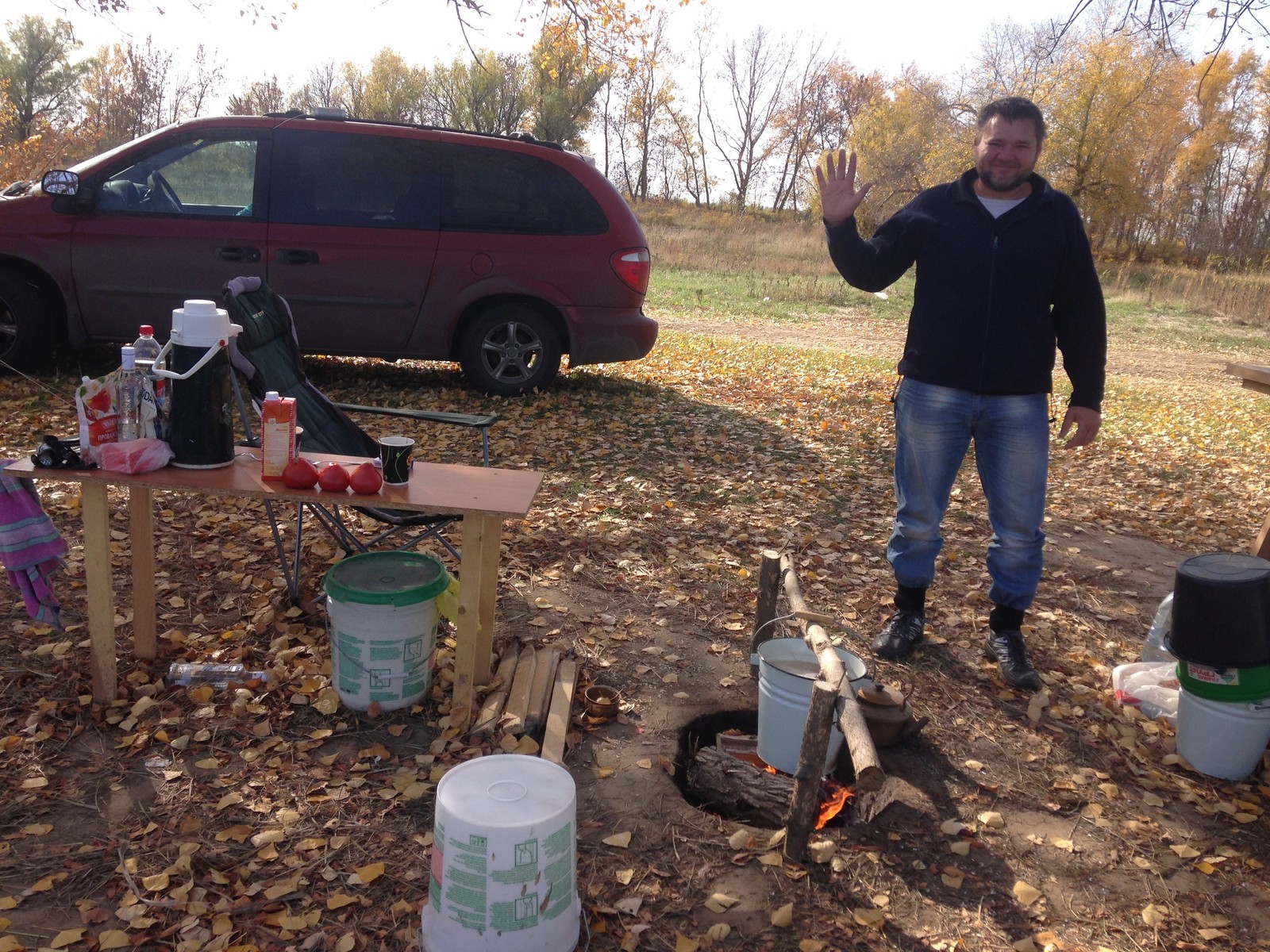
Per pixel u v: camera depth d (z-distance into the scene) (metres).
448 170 7.21
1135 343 18.33
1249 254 36.94
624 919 2.39
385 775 2.87
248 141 7.01
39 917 2.28
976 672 3.87
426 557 3.42
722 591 4.47
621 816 2.78
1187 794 3.11
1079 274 3.59
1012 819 2.93
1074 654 4.12
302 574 4.29
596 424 7.34
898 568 3.93
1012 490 3.70
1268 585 3.11
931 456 3.72
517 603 4.14
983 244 3.53
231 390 3.19
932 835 2.82
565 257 7.34
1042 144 3.48
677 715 3.40
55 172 6.55
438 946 2.16
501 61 35.62
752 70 60.19
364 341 7.26
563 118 35.12
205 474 3.10
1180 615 3.23
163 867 2.46
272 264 6.98
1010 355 3.55
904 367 3.72
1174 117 36.09
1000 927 2.47
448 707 3.23
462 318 7.50
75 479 2.95
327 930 2.28
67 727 3.03
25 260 6.83
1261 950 2.46
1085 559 5.42
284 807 2.71
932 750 3.28
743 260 25.38
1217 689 3.15
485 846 2.07
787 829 2.63
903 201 32.56
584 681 3.55
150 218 6.88
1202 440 9.25
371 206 7.12
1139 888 2.66
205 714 3.11
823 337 15.88
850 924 2.43
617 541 4.96
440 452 6.36
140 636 3.40
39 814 2.63
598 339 7.51
